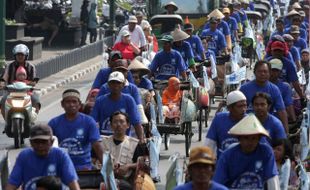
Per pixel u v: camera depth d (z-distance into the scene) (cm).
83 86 3881
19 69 2531
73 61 4447
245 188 1356
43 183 1235
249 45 4269
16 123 2467
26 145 2545
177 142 2628
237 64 3238
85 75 4291
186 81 2480
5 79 2541
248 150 1345
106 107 1784
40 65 3912
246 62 3925
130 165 1619
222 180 1348
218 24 3634
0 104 2512
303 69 2889
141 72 2278
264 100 1544
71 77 4056
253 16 4953
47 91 3659
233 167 1352
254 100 1552
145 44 3353
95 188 1530
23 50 2533
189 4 4778
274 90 1784
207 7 4769
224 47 3322
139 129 1784
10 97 2491
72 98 1558
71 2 5622
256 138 1340
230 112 1522
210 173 1197
